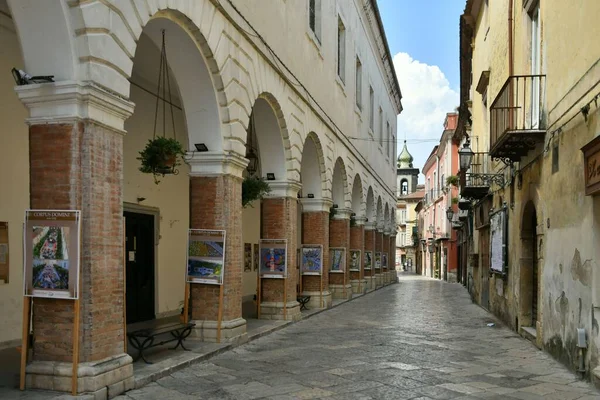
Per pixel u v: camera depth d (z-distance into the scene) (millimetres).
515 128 10312
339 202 20672
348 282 21312
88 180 6027
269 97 12328
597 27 7223
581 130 7883
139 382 6875
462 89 25672
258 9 11273
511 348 10461
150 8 7250
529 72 11344
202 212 9828
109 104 6281
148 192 13008
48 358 6047
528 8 11289
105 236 6273
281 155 13492
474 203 21469
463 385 7324
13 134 9125
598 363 7266
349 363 8711
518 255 12391
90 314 6020
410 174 83812
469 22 20203
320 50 16672
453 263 42031
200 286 9883
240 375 7715
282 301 13625
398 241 79875
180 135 14406
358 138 23234
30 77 6020
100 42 6184
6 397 5742
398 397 6641
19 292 9156
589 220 7562
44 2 5863
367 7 24375
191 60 9078
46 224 5996
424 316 16219
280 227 13555
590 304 7543
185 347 9219
